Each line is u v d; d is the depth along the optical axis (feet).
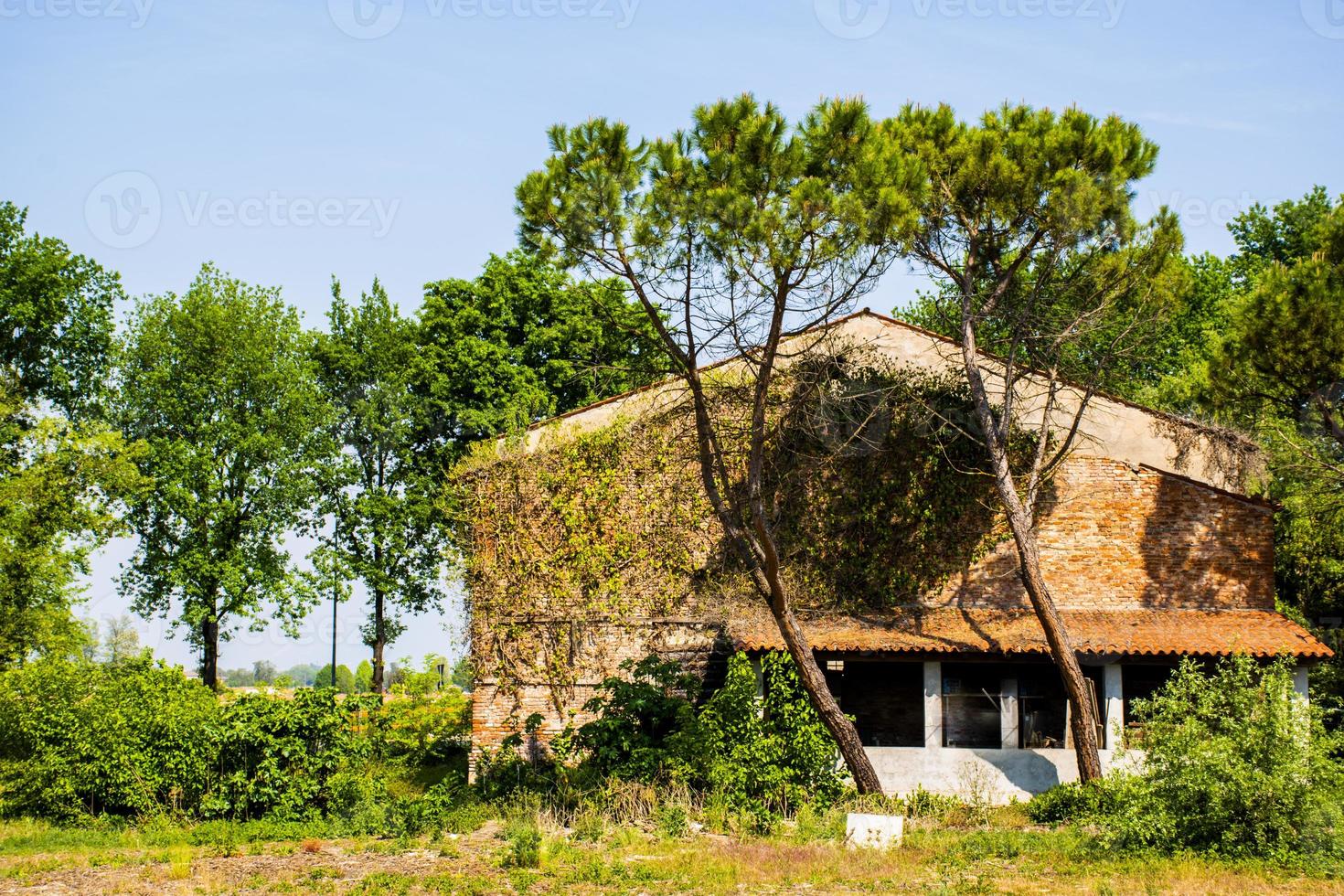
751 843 58.65
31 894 49.80
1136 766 69.36
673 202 61.26
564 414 89.45
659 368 76.38
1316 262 73.46
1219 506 82.94
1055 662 70.49
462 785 73.67
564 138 63.46
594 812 65.05
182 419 122.72
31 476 101.65
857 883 50.57
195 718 68.28
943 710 87.15
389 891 49.75
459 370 124.47
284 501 121.90
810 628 79.41
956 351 87.25
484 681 85.87
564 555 86.58
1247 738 54.13
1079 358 80.74
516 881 50.52
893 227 60.80
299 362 129.49
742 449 82.74
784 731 68.90
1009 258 76.69
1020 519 71.46
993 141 71.41
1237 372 76.54
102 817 67.15
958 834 60.64
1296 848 52.42
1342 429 75.10
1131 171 71.82
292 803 66.08
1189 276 74.74
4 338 120.78
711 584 84.84
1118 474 84.02
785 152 61.36
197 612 116.78
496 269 127.75
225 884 51.42
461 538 89.81
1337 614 90.63
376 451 128.47
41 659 80.02
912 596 84.28
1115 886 48.60
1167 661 76.18
